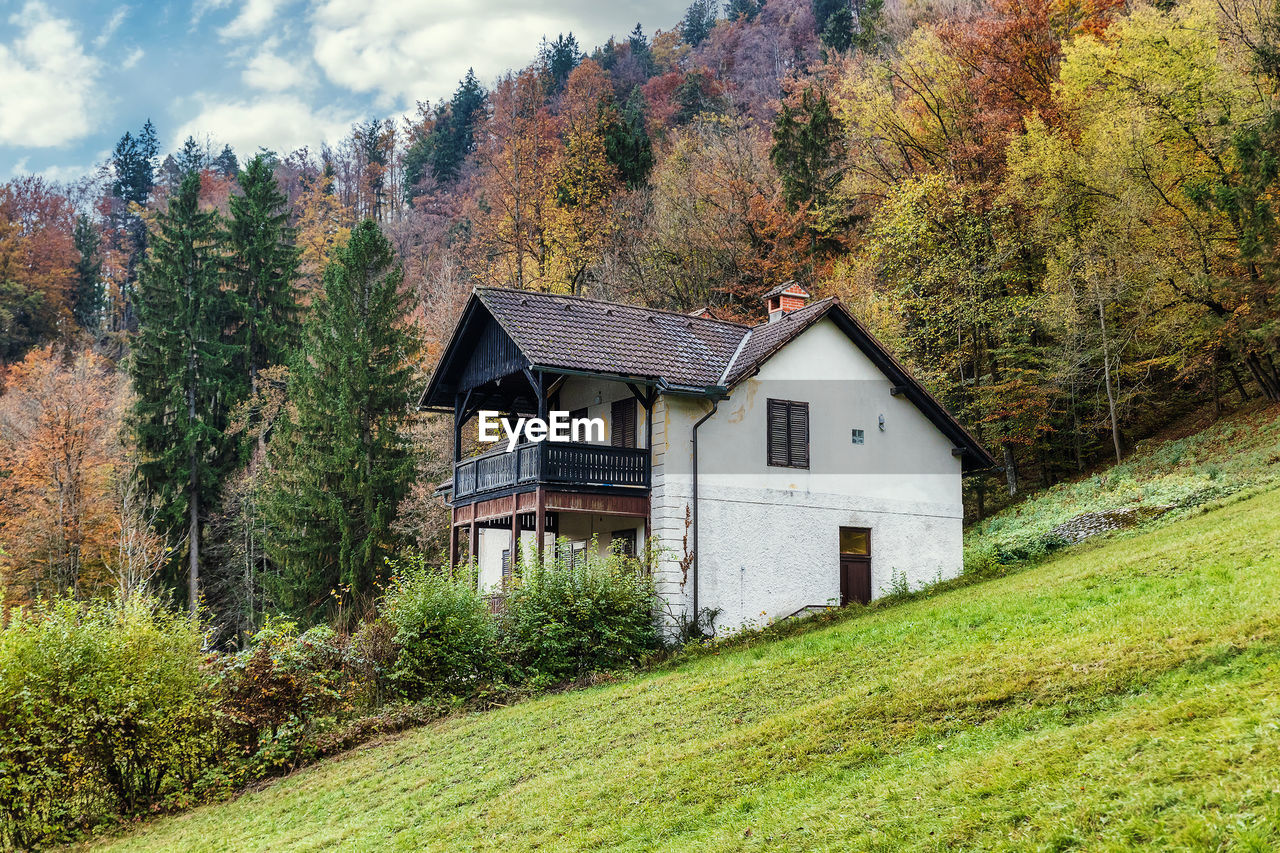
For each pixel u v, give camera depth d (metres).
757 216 49.34
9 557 40.44
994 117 43.31
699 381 23.97
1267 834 6.00
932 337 40.59
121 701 15.10
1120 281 35.72
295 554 37.94
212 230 54.12
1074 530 23.72
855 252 46.88
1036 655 11.49
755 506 24.36
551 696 18.89
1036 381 39.16
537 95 58.19
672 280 50.25
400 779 14.70
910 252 41.22
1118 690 9.69
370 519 37.66
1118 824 6.75
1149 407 39.62
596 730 14.62
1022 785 7.95
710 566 23.47
